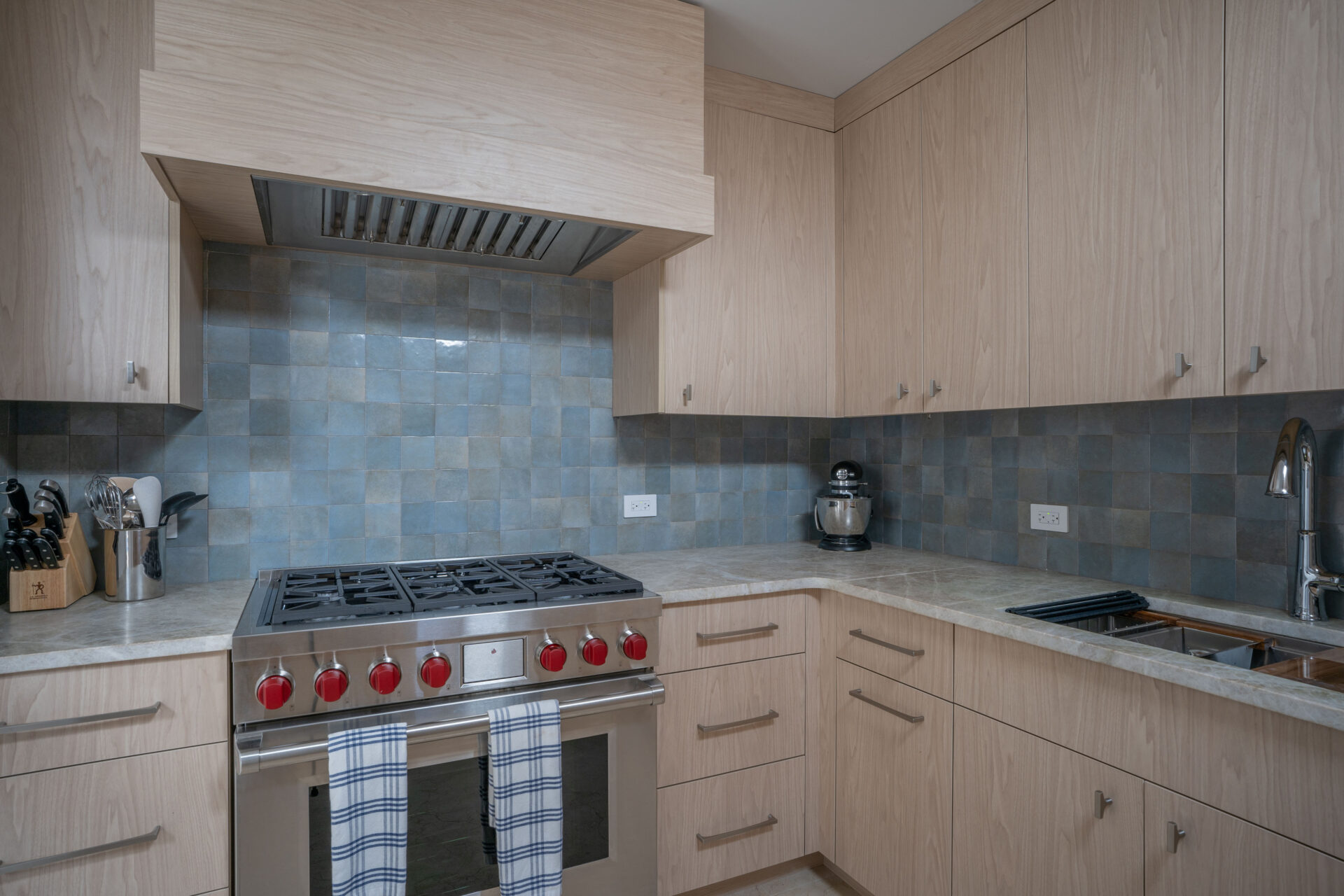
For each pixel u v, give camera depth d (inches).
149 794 52.7
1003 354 71.4
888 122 86.0
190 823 53.8
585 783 65.9
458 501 85.9
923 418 97.6
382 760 53.9
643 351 85.9
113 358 59.6
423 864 59.2
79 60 58.9
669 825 73.2
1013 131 70.4
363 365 81.0
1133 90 59.7
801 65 86.3
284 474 77.8
